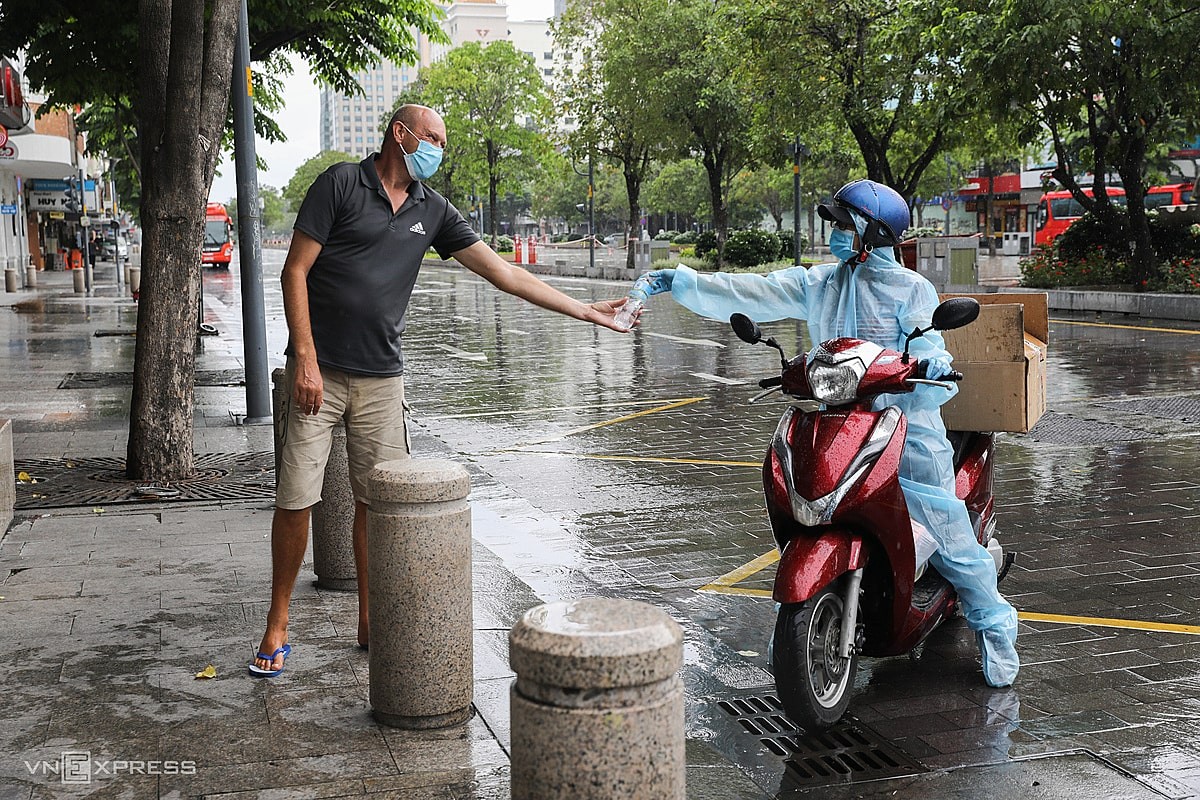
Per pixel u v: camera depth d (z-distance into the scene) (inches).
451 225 193.0
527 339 820.0
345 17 666.8
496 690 183.5
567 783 96.6
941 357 183.2
